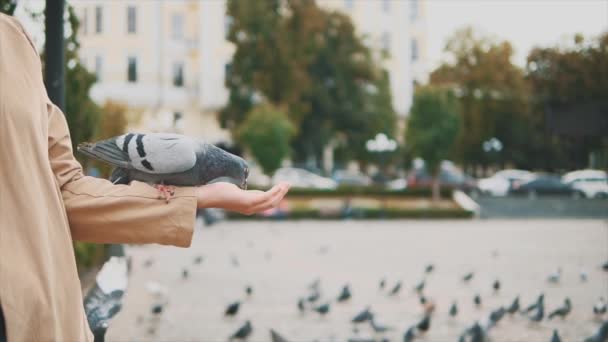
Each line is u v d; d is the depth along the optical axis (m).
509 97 46.91
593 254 17.34
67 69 9.70
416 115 34.75
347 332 7.94
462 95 47.72
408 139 35.19
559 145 49.09
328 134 45.84
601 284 12.06
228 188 1.83
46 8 4.38
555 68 25.58
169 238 1.79
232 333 7.83
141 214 1.78
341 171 48.72
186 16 47.44
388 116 47.72
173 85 47.28
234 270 13.91
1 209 1.62
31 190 1.65
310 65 45.41
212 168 1.90
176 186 1.85
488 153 48.75
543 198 39.16
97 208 1.79
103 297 3.25
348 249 18.44
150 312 8.76
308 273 13.52
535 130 47.66
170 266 14.46
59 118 1.91
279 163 35.62
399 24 52.53
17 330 1.56
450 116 34.47
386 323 8.48
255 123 35.72
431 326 8.29
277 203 1.84
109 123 25.97
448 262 15.60
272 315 9.03
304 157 45.75
